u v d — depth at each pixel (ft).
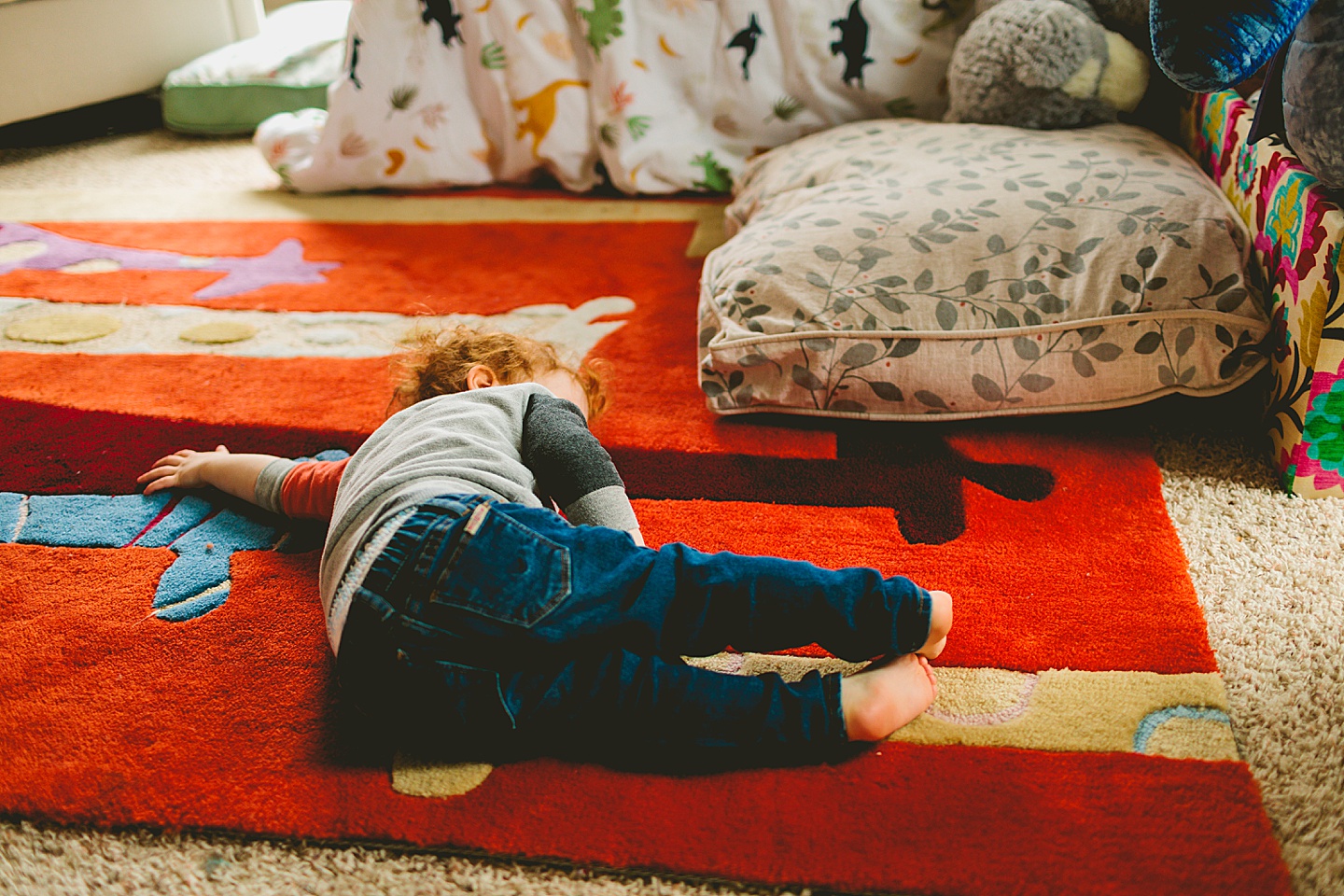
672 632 2.48
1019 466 3.67
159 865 2.35
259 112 7.66
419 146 6.40
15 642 2.99
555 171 6.51
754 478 3.67
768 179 5.24
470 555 2.39
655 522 3.43
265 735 2.66
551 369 3.43
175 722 2.70
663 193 6.41
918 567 3.17
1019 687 2.71
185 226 6.19
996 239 3.88
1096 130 4.81
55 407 4.25
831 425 4.00
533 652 2.42
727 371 3.93
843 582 2.50
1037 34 4.84
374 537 2.49
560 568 2.41
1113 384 3.68
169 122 7.82
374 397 4.28
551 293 5.18
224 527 3.50
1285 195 3.52
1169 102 5.17
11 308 5.14
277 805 2.45
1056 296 3.74
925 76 5.99
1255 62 2.59
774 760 2.52
